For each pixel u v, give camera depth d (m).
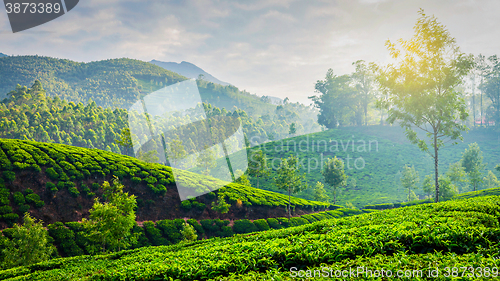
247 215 40.97
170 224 34.53
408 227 8.23
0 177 33.31
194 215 37.81
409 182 55.88
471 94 102.56
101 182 38.44
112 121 113.31
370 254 6.97
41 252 23.73
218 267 7.20
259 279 6.07
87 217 33.91
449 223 8.13
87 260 19.23
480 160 54.28
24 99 139.38
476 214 9.41
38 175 35.59
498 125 94.19
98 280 8.34
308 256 7.11
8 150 37.44
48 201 33.50
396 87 28.39
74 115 116.94
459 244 6.94
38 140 102.56
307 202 50.81
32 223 24.62
